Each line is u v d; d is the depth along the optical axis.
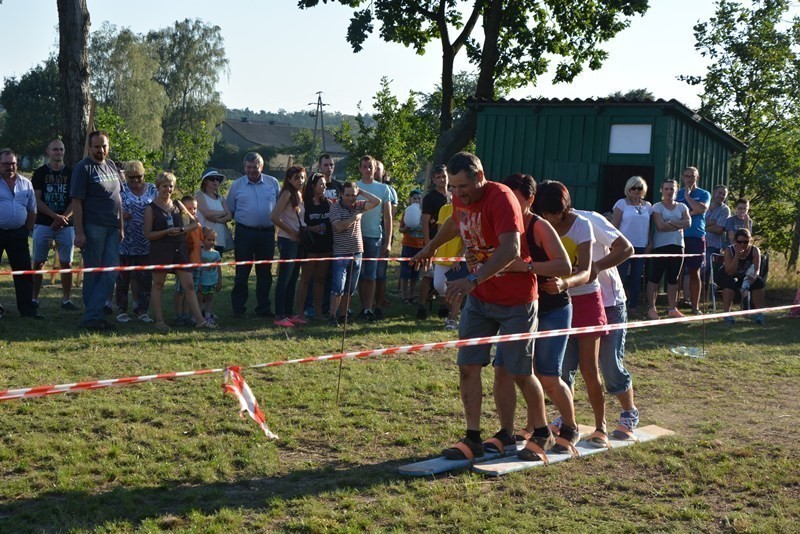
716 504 4.81
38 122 72.94
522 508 4.66
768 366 8.84
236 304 10.44
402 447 5.73
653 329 11.02
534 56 24.02
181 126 81.25
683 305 13.58
